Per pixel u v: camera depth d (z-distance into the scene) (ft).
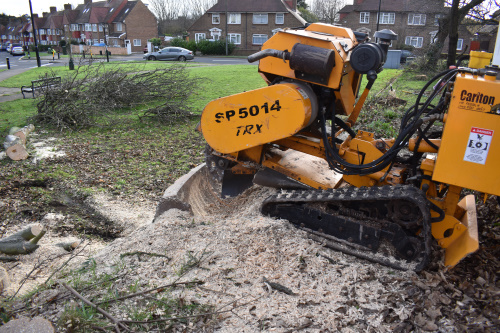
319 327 9.38
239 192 17.37
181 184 17.47
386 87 51.16
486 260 12.12
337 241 12.56
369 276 11.11
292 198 13.12
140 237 13.83
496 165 10.24
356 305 10.11
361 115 32.91
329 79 12.64
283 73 13.33
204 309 10.01
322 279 11.02
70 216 18.85
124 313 10.05
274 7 157.38
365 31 15.40
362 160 13.71
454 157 10.65
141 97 43.45
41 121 35.68
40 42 267.59
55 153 27.58
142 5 196.54
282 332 9.20
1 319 10.14
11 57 156.15
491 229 14.07
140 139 30.89
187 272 11.55
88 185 21.97
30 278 13.79
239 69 75.51
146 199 20.20
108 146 29.09
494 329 9.15
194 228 14.14
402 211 11.62
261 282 10.96
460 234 11.76
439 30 70.03
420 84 54.75
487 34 57.82
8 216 18.74
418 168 13.23
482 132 10.22
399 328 9.34
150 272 11.76
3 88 57.93
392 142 13.60
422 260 11.28
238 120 13.35
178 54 112.06
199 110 39.83
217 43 150.71
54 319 10.00
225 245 12.60
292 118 12.60
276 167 14.94
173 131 33.17
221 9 161.89
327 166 16.01
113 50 175.11
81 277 11.93
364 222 12.21
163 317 9.83
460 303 10.12
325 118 14.93
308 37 12.62
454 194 11.85
